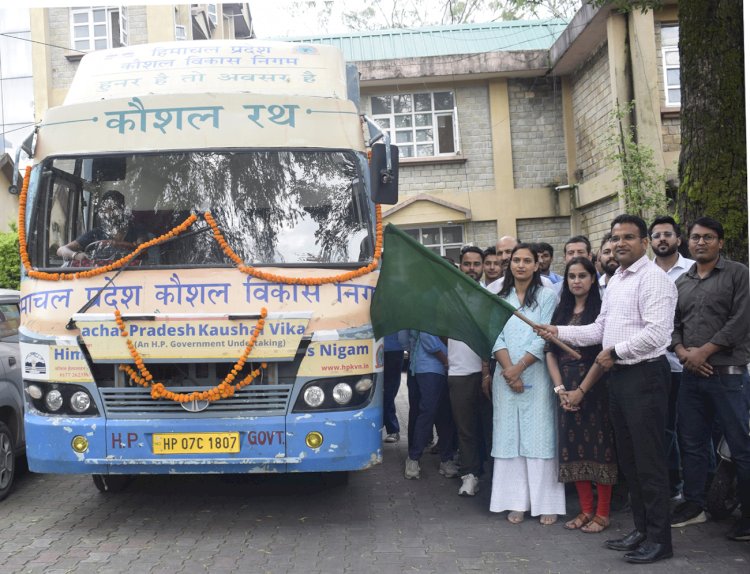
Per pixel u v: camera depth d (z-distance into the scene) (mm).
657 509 4836
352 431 5242
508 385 5777
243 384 5148
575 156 16844
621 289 5020
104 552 5090
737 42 6859
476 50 18438
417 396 7520
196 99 5586
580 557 4945
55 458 5227
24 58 22438
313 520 5812
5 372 6629
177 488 6758
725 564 4762
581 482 5594
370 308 5402
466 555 5000
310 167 5578
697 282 5441
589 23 14188
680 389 5547
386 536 5414
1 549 5156
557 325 5777
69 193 5535
